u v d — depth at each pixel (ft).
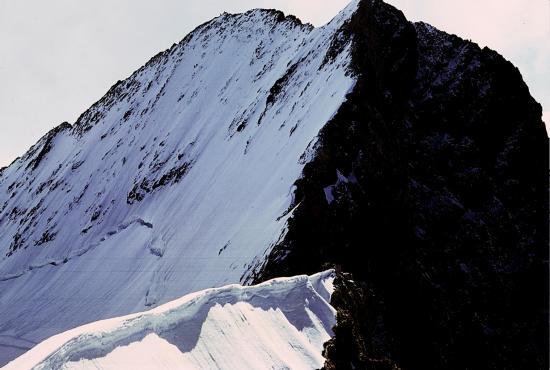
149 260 225.15
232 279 155.12
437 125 208.44
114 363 49.19
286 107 230.07
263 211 173.47
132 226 271.28
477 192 199.00
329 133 165.27
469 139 207.51
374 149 168.04
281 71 277.44
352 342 75.41
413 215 182.39
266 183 188.96
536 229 202.18
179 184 266.16
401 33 207.41
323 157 159.33
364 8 211.61
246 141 241.14
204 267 178.81
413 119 205.46
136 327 53.78
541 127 221.46
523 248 192.65
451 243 182.39
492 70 220.23
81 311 226.99
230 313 64.13
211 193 226.17
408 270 164.25
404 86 207.31
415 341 155.63
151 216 261.44
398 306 156.46
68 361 46.55
